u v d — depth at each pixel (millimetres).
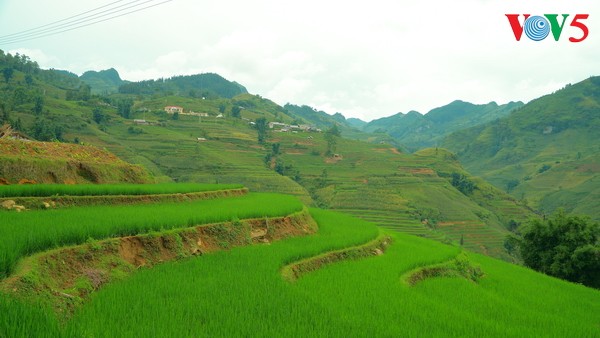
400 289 14219
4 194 16453
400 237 31562
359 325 9719
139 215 15680
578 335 12539
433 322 11273
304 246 18375
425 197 117062
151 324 8094
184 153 121562
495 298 16562
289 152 154000
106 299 9461
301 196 107125
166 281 11328
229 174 113188
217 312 9266
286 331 8664
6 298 6895
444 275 20031
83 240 11773
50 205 17375
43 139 88875
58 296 9305
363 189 116875
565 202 152750
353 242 20906
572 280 36250
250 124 195125
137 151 117812
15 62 179875
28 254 10211
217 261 14266
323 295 12133
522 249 40656
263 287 11516
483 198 137875
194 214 17422
